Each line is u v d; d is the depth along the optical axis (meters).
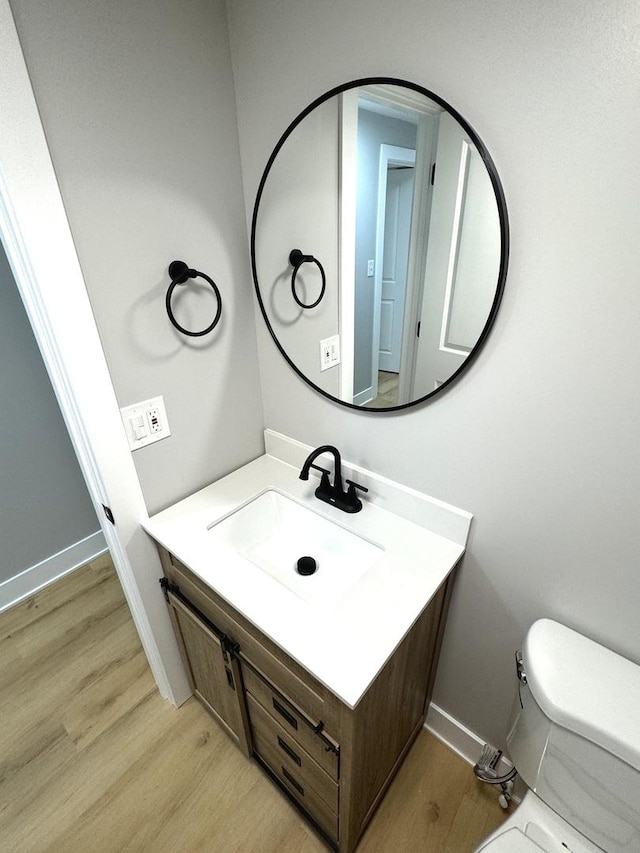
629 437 0.80
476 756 1.41
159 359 1.16
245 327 1.35
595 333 0.77
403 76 0.84
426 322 0.98
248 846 1.25
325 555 1.29
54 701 1.64
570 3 0.63
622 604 0.93
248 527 1.34
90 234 0.94
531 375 0.87
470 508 1.09
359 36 0.86
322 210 1.06
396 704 1.12
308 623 0.92
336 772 1.00
